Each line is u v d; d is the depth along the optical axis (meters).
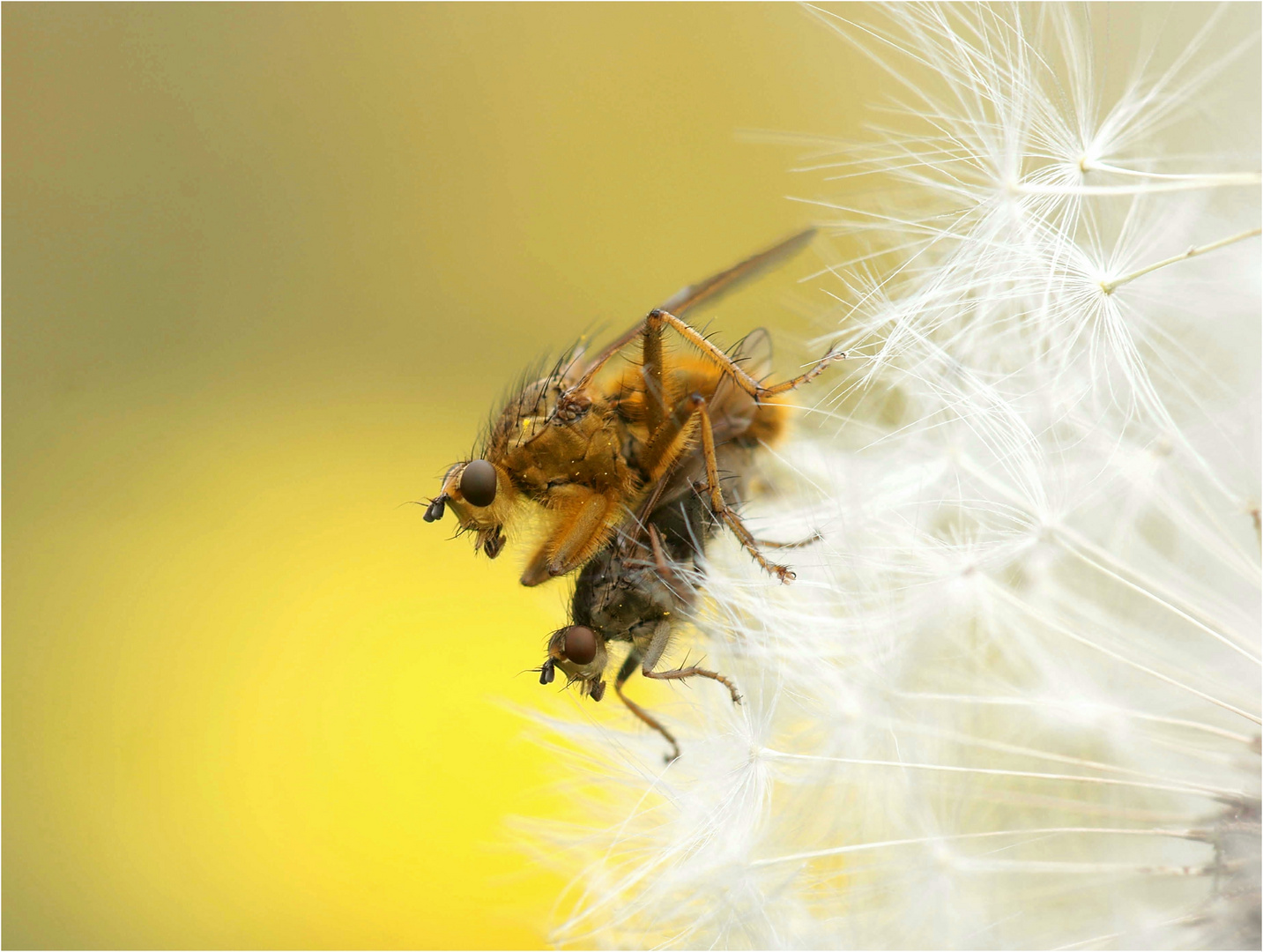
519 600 0.14
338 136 0.19
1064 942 0.11
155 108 0.19
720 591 0.11
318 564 0.15
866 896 0.11
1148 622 0.11
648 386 0.11
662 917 0.11
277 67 0.19
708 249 0.18
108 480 0.17
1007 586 0.11
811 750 0.11
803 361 0.12
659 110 0.18
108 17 0.20
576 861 0.11
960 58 0.11
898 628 0.11
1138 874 0.11
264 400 0.18
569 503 0.11
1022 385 0.11
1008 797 0.11
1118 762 0.11
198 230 0.19
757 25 0.18
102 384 0.18
